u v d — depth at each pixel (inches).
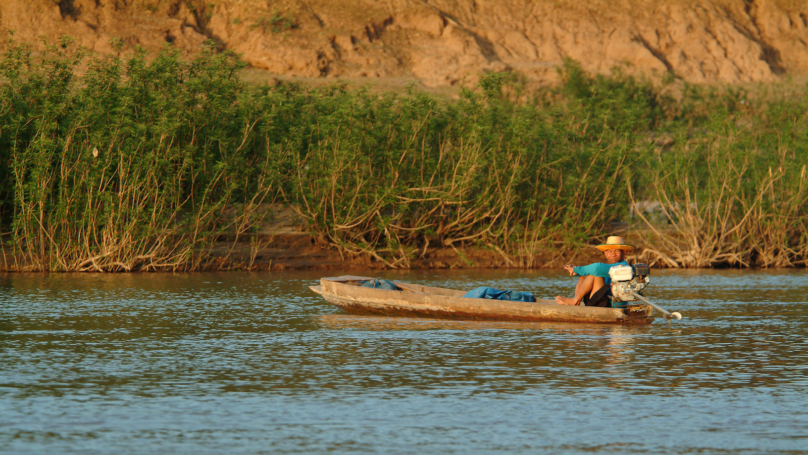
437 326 2208.4
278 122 4394.7
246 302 2790.4
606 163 4638.3
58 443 1153.4
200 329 2170.3
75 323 2277.3
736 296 3029.0
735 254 4552.2
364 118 4347.9
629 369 1633.9
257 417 1282.0
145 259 4119.1
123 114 3991.1
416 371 1614.2
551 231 4589.1
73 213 4037.9
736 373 1593.3
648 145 4712.1
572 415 1294.3
